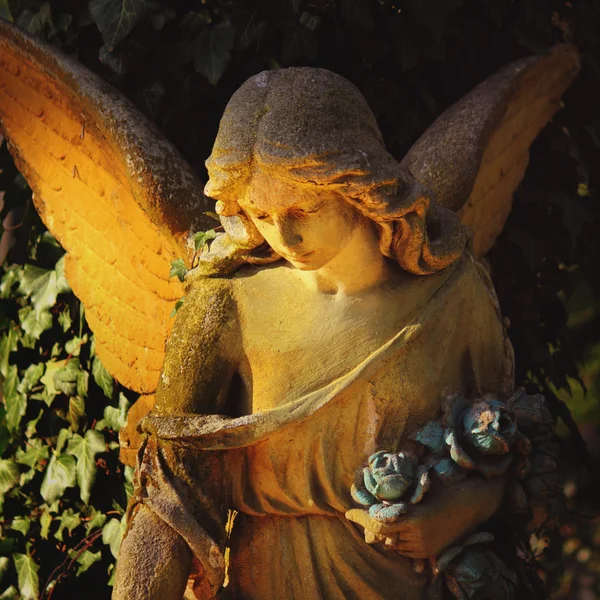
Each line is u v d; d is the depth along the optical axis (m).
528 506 3.57
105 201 4.23
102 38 4.52
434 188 4.07
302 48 4.50
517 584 3.86
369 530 3.33
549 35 4.84
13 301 4.88
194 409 3.37
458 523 3.38
